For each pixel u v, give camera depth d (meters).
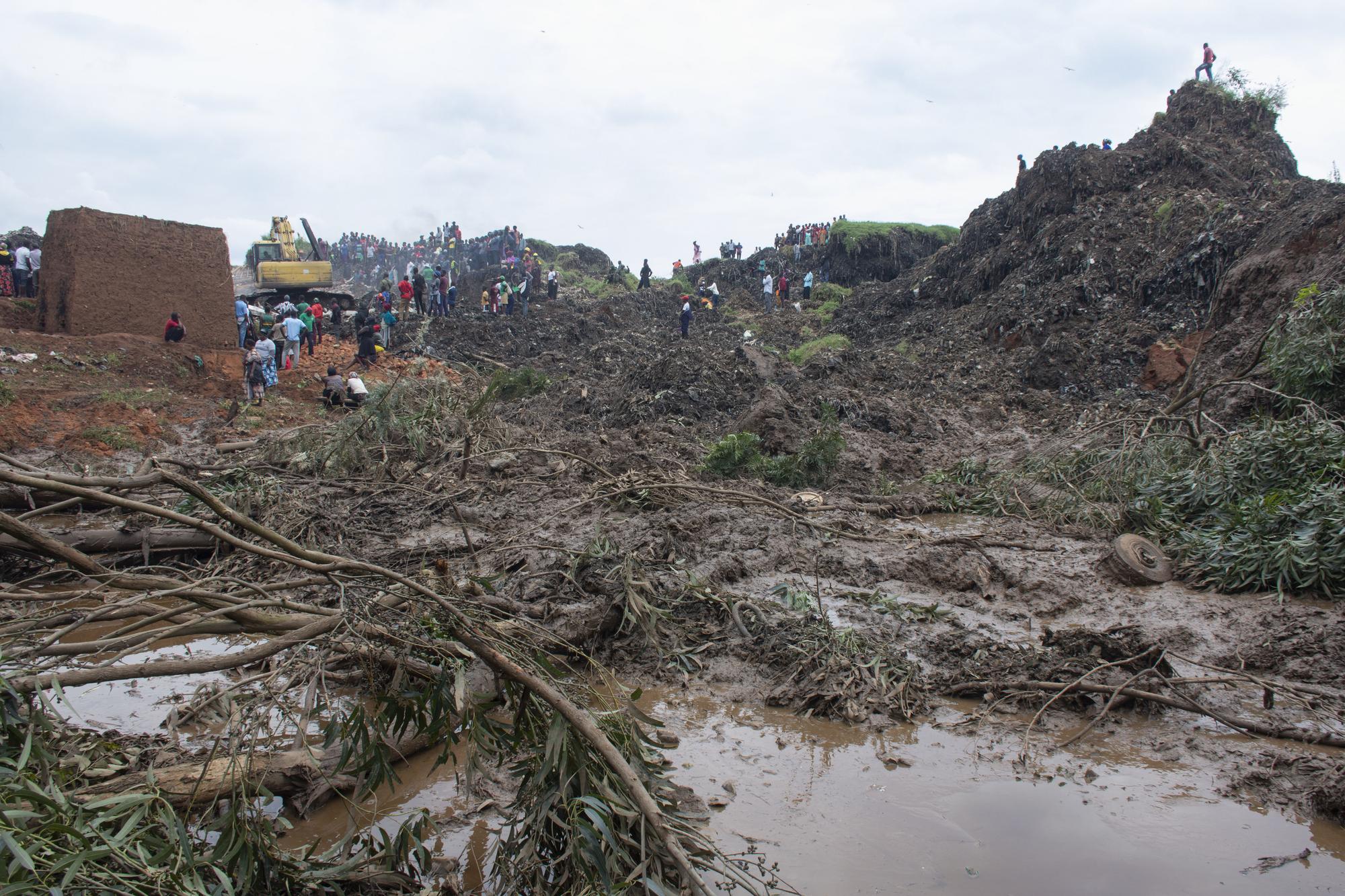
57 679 3.17
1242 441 10.98
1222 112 30.95
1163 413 13.46
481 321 33.38
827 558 9.63
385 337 27.31
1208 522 10.20
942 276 35.41
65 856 2.77
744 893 3.89
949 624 7.74
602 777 3.78
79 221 19.81
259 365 19.38
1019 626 7.84
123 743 4.90
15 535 3.57
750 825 4.56
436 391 14.68
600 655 6.87
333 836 4.44
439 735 4.18
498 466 13.33
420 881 3.93
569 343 33.25
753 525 10.60
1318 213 18.98
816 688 6.23
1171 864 4.23
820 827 4.55
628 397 21.84
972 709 6.14
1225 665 6.84
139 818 3.05
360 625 4.06
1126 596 8.54
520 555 8.78
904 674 6.41
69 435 15.14
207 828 3.59
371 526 10.59
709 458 15.21
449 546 9.71
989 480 14.65
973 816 4.68
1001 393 23.69
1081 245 27.67
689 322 35.34
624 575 7.02
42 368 17.61
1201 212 26.00
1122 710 6.02
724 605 7.46
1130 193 29.08
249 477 10.62
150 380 19.00
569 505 11.56
